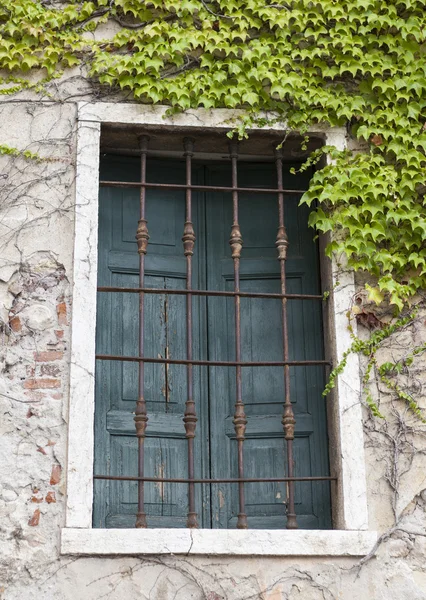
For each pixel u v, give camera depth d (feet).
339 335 16.38
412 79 17.52
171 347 17.13
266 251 17.76
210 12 17.42
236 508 16.49
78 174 16.52
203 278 17.63
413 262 16.75
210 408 16.97
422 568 15.33
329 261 16.92
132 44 17.21
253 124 17.13
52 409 15.40
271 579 14.99
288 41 17.56
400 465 15.88
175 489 16.44
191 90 17.07
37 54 17.01
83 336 15.74
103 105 16.92
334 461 16.14
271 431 16.85
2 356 15.58
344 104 17.31
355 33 17.70
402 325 16.56
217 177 18.20
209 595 14.80
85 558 14.71
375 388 16.24
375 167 17.13
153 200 17.87
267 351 17.26
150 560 14.82
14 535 14.76
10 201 16.31
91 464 15.14
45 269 16.10
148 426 16.61
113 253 17.37
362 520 15.42
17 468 15.08
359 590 15.07
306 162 17.34
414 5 17.76
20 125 16.71
